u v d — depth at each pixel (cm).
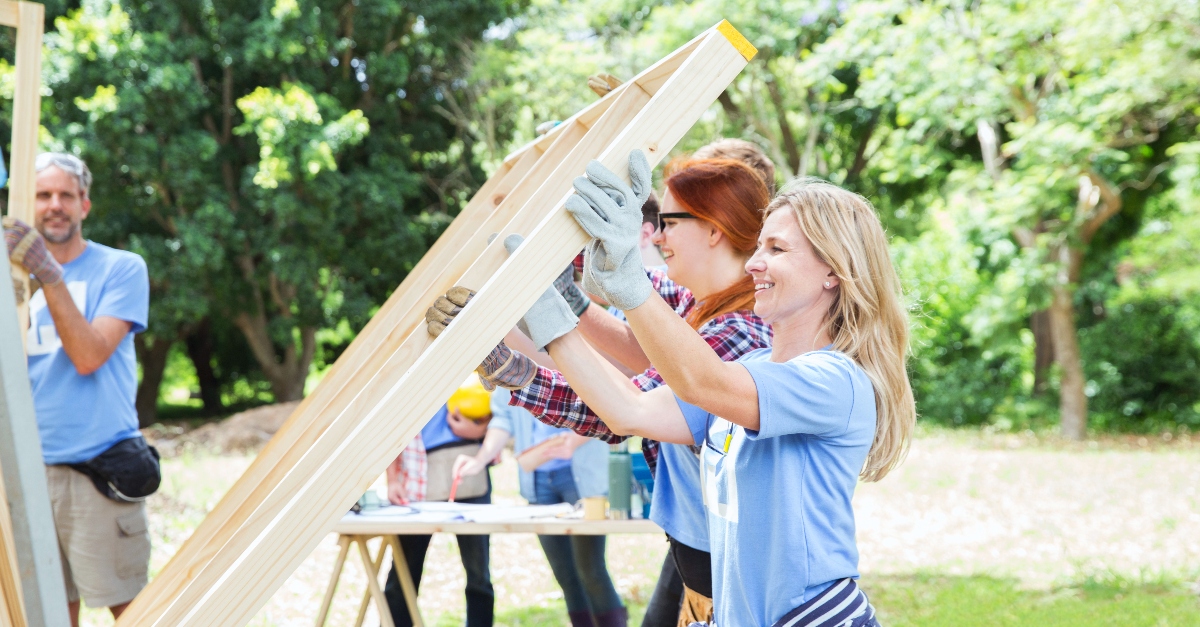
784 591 150
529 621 480
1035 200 1287
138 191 1444
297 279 1460
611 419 157
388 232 1571
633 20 1602
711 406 142
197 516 765
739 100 1645
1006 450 1291
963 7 1298
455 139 1742
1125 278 1563
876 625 155
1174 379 1541
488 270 157
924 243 1602
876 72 1359
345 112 1522
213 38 1465
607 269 133
